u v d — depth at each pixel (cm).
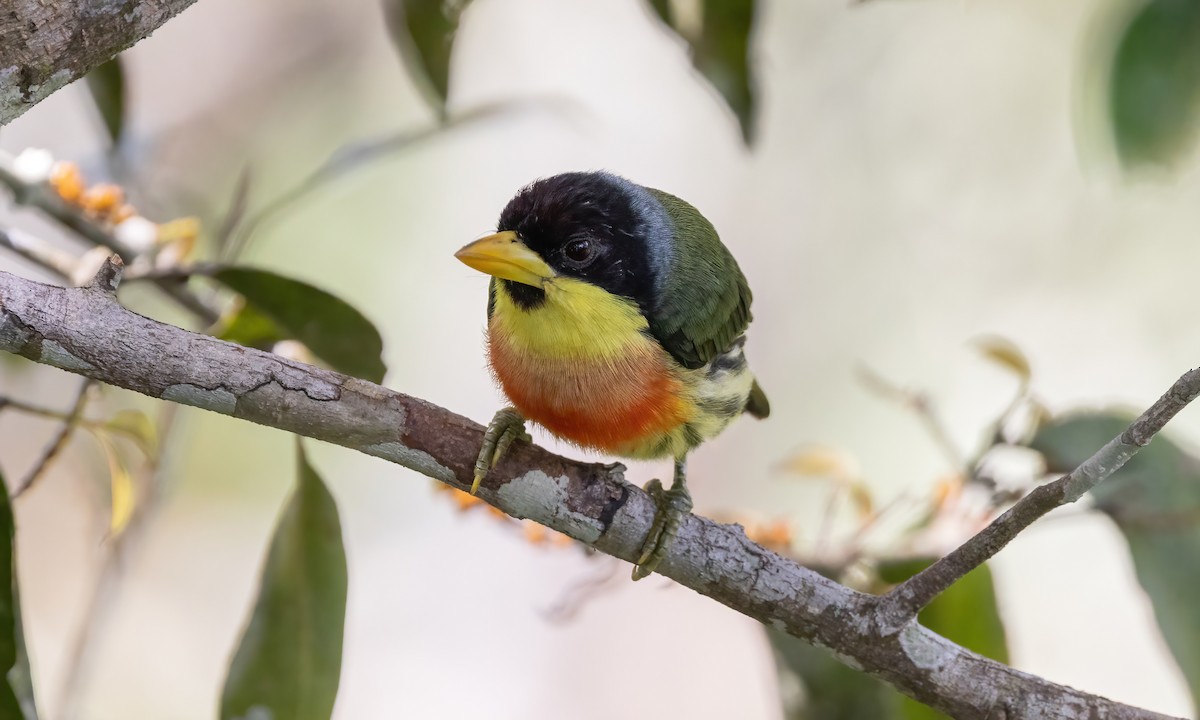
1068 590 1235
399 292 1215
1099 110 816
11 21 459
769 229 1279
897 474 1191
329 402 515
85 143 1080
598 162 1287
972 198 1241
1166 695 1190
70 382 995
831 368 1243
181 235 734
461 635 1240
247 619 602
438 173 1243
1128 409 714
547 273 626
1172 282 1201
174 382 497
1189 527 689
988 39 1236
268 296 617
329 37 1204
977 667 536
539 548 699
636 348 634
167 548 1151
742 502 1228
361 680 1205
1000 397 1209
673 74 1295
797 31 1250
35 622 1105
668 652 1277
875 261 1259
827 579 543
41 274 851
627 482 555
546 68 1284
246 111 1176
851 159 1261
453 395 1221
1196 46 765
